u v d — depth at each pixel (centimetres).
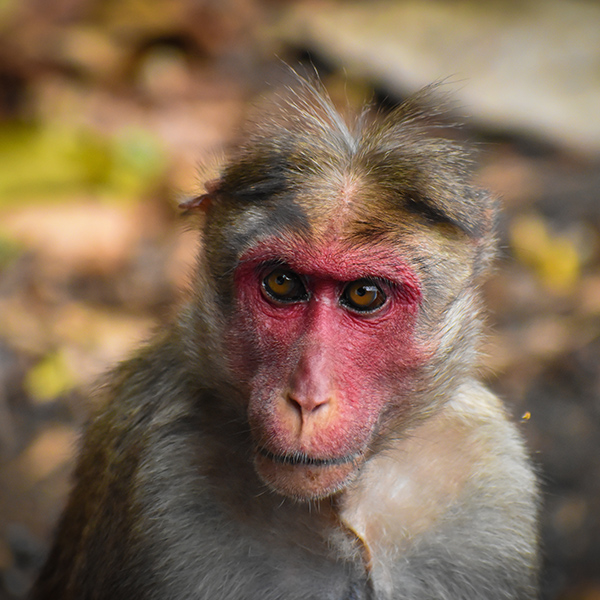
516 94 1755
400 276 616
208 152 764
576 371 1188
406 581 684
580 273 1360
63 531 797
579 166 1634
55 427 1111
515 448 725
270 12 2031
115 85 1806
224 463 667
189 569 656
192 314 676
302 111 695
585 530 995
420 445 695
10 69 1755
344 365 620
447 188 642
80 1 1883
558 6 1961
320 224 603
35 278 1315
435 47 1858
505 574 700
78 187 1491
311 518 657
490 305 1284
